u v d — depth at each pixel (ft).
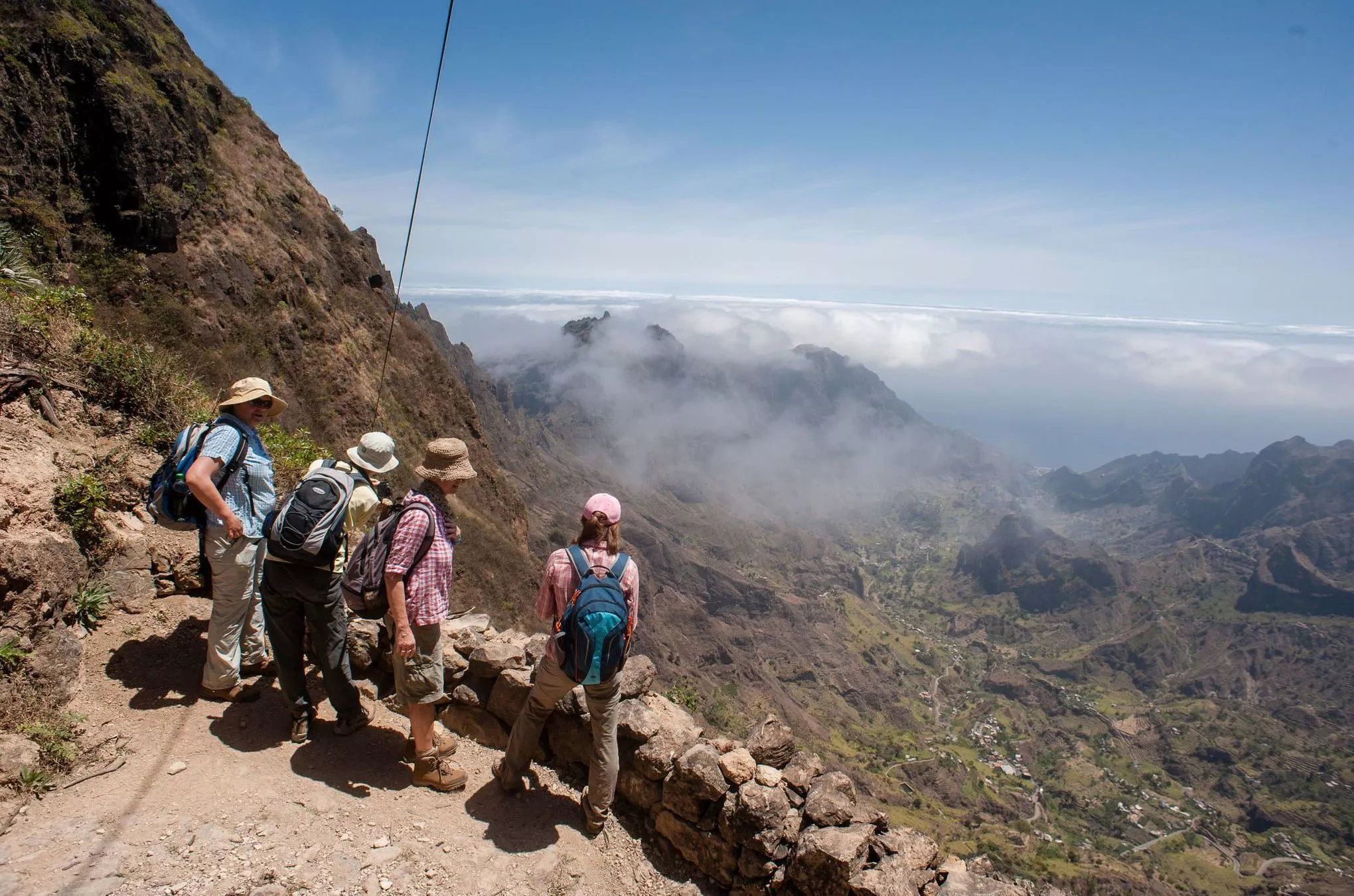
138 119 73.00
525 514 144.97
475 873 12.73
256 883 11.24
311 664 17.93
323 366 93.35
